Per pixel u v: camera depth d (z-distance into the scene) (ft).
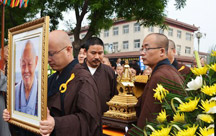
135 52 66.69
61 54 4.49
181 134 2.78
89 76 4.65
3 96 8.63
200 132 2.94
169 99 3.40
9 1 6.29
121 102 5.89
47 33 3.64
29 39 4.20
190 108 2.93
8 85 4.91
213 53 3.38
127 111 5.78
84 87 4.38
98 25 28.45
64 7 28.27
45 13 33.17
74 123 4.08
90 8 25.30
